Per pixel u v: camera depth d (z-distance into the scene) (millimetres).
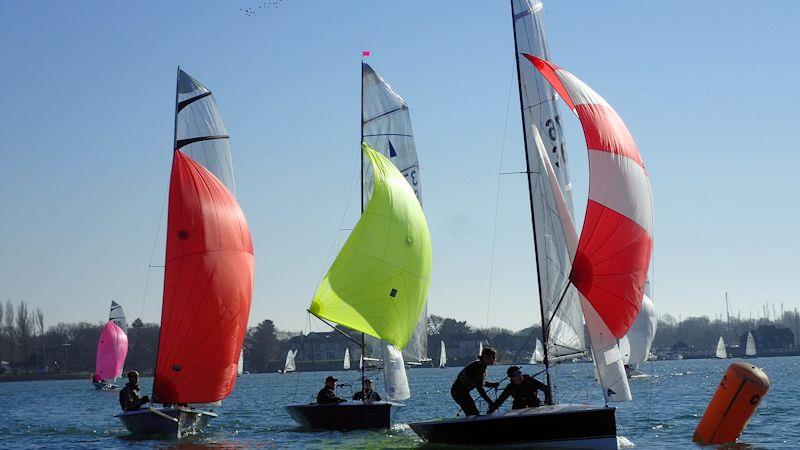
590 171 28734
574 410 27438
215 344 37719
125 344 114500
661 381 95500
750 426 37469
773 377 102625
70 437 40812
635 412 48625
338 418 38781
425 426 29531
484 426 28312
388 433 37469
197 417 38531
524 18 32312
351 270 37906
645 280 28984
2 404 85062
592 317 28688
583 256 28703
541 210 31016
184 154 38375
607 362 28547
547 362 30578
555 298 30891
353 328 37812
